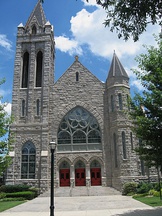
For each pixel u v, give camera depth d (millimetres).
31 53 44500
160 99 16750
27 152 38938
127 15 9453
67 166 39219
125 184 34312
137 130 17672
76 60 43875
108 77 42000
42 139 39094
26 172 37938
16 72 43344
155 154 16625
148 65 17984
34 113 40906
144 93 17922
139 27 9750
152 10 9086
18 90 42250
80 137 40125
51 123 40625
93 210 20688
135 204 23297
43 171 37219
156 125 16766
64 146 39750
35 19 46750
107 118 40312
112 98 40500
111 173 37781
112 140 38656
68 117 41219
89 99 41531
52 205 16062
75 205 24547
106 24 9977
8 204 26391
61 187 37812
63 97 41906
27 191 34000
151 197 28156
